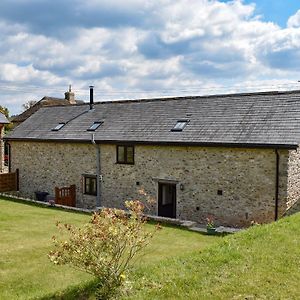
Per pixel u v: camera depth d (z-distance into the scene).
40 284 8.41
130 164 19.17
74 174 21.56
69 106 26.47
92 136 20.25
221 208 16.39
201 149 16.83
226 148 16.11
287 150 14.68
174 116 19.61
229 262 6.92
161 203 18.42
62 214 17.23
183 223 15.45
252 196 15.59
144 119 20.42
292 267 6.59
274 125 15.89
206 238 13.33
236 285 5.96
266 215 15.28
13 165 24.97
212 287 5.95
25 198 22.72
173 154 17.69
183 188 17.44
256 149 15.36
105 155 20.12
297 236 8.35
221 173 16.34
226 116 17.83
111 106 23.69
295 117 15.88
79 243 6.00
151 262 9.34
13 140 24.55
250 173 15.59
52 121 24.89
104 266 6.02
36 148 23.48
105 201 20.20
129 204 6.70
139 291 5.99
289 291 5.70
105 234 6.00
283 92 17.97
